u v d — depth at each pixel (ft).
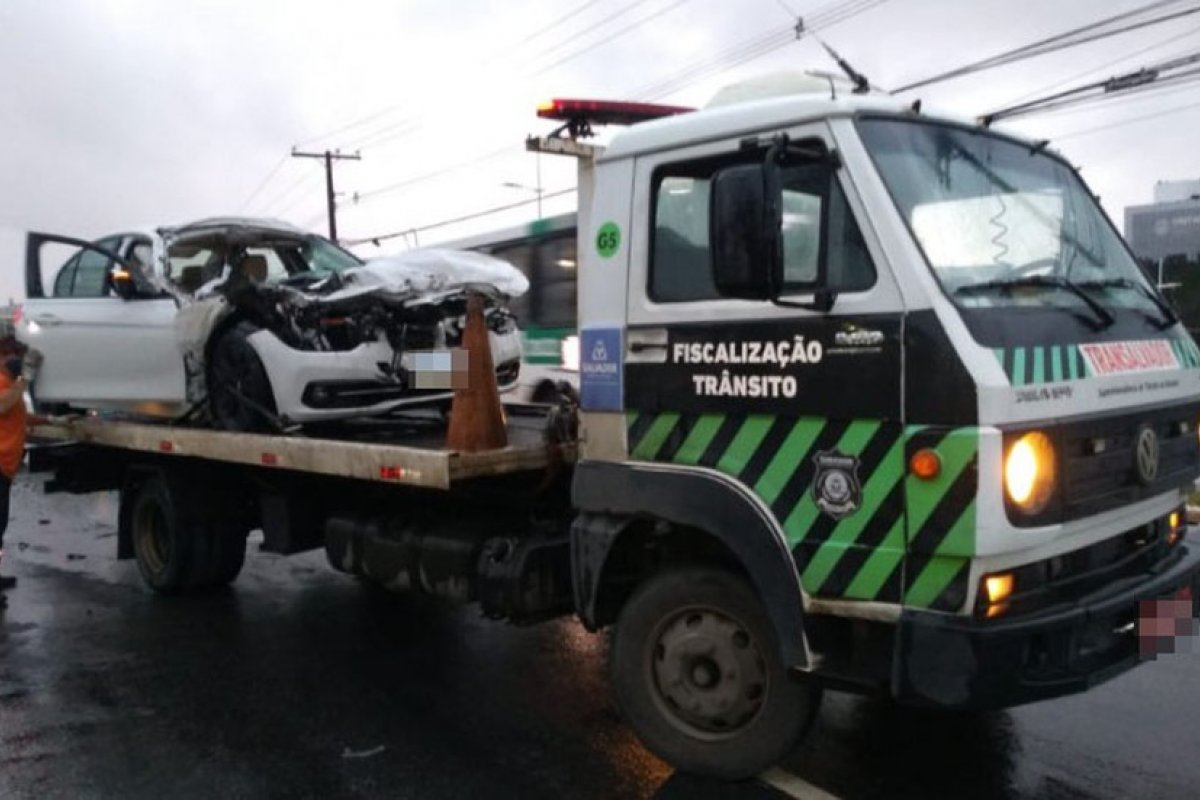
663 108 17.97
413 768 14.47
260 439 19.81
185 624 22.12
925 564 11.07
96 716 16.60
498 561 16.19
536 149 17.19
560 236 44.32
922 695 11.01
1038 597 11.27
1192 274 79.77
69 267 27.43
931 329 10.93
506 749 15.08
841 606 11.69
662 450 13.44
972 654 10.67
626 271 13.74
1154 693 16.81
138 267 24.70
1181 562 13.20
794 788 13.46
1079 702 16.43
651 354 13.48
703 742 13.47
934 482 10.85
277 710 16.79
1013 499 10.64
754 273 11.54
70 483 27.04
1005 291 11.82
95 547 31.63
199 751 15.14
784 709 12.77
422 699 17.24
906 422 11.12
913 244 11.27
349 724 16.14
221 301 21.77
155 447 23.08
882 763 14.21
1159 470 12.87
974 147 13.21
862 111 12.01
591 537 14.25
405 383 21.52
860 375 11.47
